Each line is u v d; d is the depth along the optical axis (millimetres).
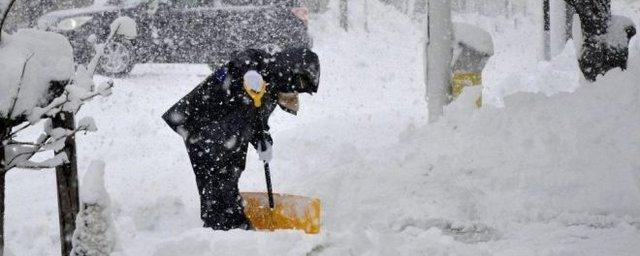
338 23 54500
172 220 12133
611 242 11195
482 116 15242
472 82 17531
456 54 17406
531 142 14289
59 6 37312
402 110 27078
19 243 11867
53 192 15742
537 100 15453
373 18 59938
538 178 13562
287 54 11945
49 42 8031
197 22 32250
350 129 20906
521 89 28547
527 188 13461
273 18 32500
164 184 16234
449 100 17422
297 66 11875
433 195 13328
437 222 12227
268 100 12039
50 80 7781
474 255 10031
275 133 22219
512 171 13797
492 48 17469
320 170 14961
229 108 12062
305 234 10102
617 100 14727
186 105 12117
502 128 14875
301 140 19375
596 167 13586
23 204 14586
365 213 13055
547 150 14078
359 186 13719
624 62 18906
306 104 29375
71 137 8367
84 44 31422
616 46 18797
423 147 14922
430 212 12734
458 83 17453
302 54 11930
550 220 12570
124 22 8633
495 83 36281
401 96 32562
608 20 18828
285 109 12211
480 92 16453
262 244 9695
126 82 29750
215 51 32406
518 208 12945
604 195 13000
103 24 31656
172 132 23078
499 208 13039
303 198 12203
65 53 8094
